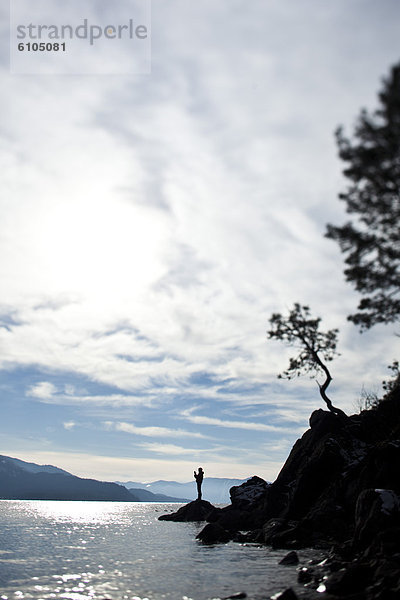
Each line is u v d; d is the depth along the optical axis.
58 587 21.45
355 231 19.09
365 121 17.61
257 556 29.12
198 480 74.75
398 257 18.61
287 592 16.30
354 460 37.66
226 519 48.16
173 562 28.91
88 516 113.25
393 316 20.16
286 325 41.88
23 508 174.00
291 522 37.16
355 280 19.77
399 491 26.88
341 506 32.41
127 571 25.92
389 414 39.91
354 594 15.39
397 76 16.73
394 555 18.47
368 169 17.80
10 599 18.97
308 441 47.72
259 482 60.25
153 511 160.12
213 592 19.48
